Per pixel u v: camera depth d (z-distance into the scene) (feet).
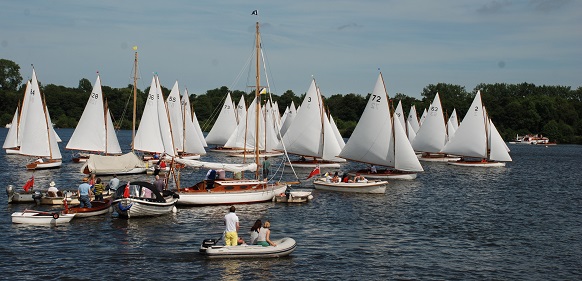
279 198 179.73
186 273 101.45
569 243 129.70
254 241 113.50
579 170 336.29
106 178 237.45
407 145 245.65
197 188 171.32
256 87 190.60
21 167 274.57
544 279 102.78
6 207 157.38
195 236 128.26
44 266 104.06
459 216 162.09
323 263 109.60
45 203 161.89
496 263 112.16
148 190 151.33
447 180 262.67
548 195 213.66
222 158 370.94
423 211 169.17
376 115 249.14
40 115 261.44
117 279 97.60
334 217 155.94
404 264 110.32
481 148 344.28
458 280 101.50
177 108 335.88
